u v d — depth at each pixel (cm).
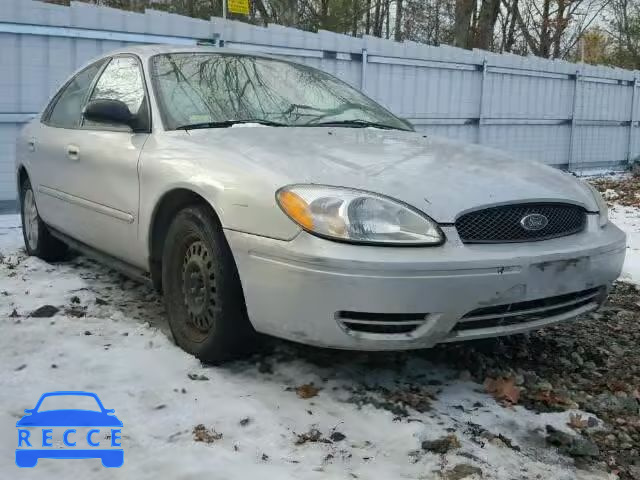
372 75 1069
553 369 360
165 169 352
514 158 376
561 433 288
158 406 292
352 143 356
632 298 501
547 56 2756
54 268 525
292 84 446
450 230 288
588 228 333
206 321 334
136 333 375
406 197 292
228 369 334
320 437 273
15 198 783
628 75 1568
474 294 286
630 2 2862
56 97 531
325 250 277
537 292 301
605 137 1557
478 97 1249
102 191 413
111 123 387
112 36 801
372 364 345
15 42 748
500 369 353
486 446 273
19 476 237
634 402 324
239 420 282
